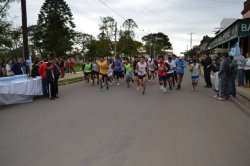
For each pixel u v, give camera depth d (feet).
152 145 21.66
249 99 42.78
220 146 21.62
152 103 40.83
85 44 263.08
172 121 29.53
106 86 64.69
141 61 51.34
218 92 46.75
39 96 48.11
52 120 29.99
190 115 32.65
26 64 61.57
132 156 19.36
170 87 57.98
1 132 25.55
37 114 33.35
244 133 25.29
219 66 48.11
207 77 62.44
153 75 73.10
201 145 21.79
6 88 39.91
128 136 24.00
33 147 21.35
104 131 25.50
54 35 229.66
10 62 65.77
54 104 40.52
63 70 90.07
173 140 22.97
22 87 42.47
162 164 17.97
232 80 44.55
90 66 70.33
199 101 43.01
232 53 66.74
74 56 263.29
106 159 18.83
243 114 33.55
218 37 105.09
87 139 23.16
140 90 56.85
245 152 20.36
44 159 18.92
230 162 18.43
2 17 70.79
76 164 18.01
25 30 63.26
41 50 241.14
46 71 46.32
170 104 40.04
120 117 31.30
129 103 40.78
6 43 80.79
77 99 45.09
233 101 43.01
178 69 57.93
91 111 34.81
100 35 229.86
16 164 18.16
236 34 63.98
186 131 25.67
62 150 20.59
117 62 67.77
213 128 26.89
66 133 24.93
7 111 35.63
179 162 18.33
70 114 33.04
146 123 28.58
